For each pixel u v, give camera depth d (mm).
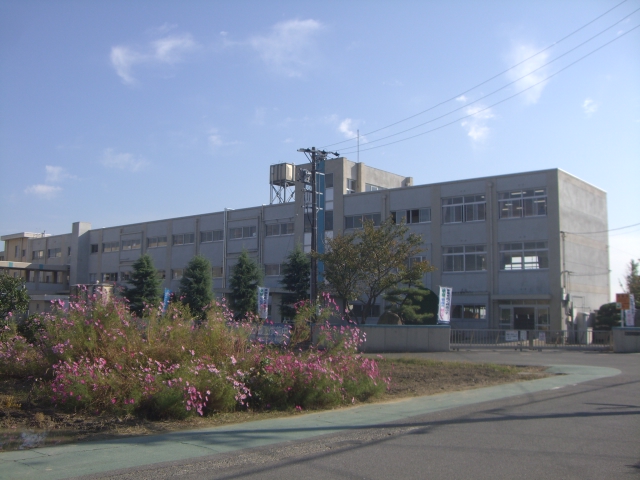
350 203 49656
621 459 7367
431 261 44344
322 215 47406
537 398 12555
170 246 62562
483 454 7594
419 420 10016
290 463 7164
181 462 7203
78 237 70688
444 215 44438
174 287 61625
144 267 47625
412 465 7062
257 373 11648
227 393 10703
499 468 6934
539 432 8961
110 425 9430
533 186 40812
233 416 10500
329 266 31234
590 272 43750
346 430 9219
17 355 14117
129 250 66688
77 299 14180
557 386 14648
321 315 14656
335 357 13109
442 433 8914
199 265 46688
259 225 55469
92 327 12117
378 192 48000
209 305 14539
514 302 40656
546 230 39938
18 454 7531
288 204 53656
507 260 41438
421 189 45781
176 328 12641
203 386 10500
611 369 19047
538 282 39844
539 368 19500
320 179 47719
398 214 46812
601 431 9031
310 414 10742
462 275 43031
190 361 11328
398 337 27969
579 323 41125
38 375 13391
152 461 7234
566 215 40844
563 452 7707
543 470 6852
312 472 6762
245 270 46250
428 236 44812
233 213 57750
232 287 46375
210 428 9383
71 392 10203
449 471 6805
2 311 20172
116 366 11016
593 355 26281
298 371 11742
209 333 12680
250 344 13156
